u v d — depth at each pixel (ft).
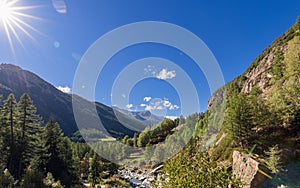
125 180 81.76
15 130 82.17
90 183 91.30
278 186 42.65
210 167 16.56
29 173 64.39
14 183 60.54
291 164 48.80
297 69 107.86
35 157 81.35
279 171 46.14
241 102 82.28
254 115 81.25
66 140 106.42
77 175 96.17
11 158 77.51
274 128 74.13
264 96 114.21
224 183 16.01
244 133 75.77
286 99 81.20
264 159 51.75
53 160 87.97
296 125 70.03
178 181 16.47
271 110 81.20
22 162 80.23
